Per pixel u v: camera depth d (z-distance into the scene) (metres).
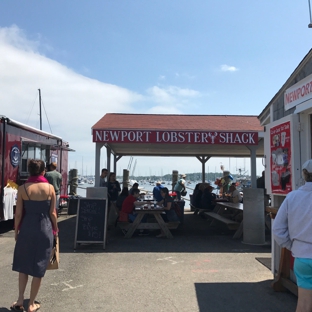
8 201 8.75
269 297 4.51
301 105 4.53
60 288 4.80
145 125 9.77
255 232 7.74
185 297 4.49
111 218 9.91
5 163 8.66
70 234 9.00
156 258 6.45
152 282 5.06
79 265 5.95
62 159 13.93
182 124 10.33
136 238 8.45
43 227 3.99
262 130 9.34
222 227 10.44
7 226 10.29
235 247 7.43
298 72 4.70
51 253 4.15
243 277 5.33
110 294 4.58
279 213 3.05
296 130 4.62
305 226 2.86
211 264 6.05
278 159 5.01
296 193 3.00
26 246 3.92
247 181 19.34
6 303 4.28
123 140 8.92
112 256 6.59
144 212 8.45
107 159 14.59
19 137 9.54
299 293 2.87
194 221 11.96
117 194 11.08
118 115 12.65
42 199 4.04
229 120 11.93
